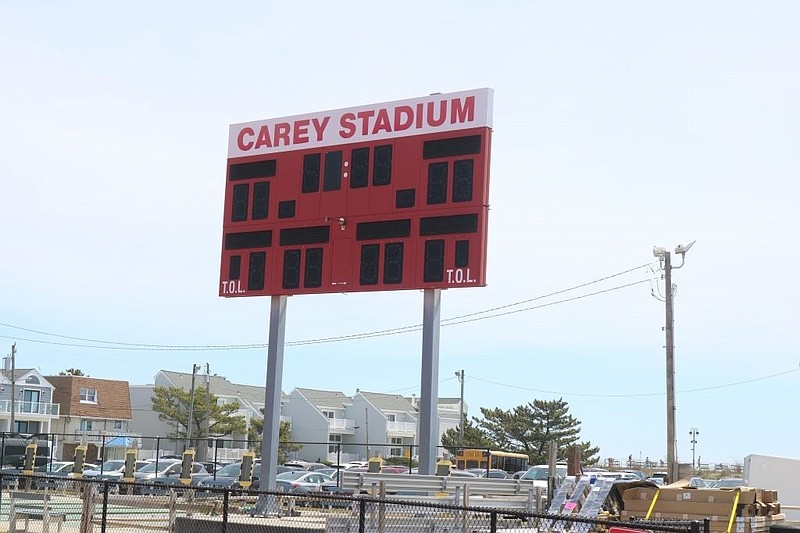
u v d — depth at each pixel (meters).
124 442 84.75
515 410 92.12
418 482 23.30
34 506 24.23
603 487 22.53
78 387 86.88
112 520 24.64
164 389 88.38
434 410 26.56
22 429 81.69
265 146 30.38
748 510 21.75
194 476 43.72
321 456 101.19
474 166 26.67
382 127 28.36
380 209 27.95
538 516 13.47
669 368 46.88
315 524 21.77
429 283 26.73
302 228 29.23
